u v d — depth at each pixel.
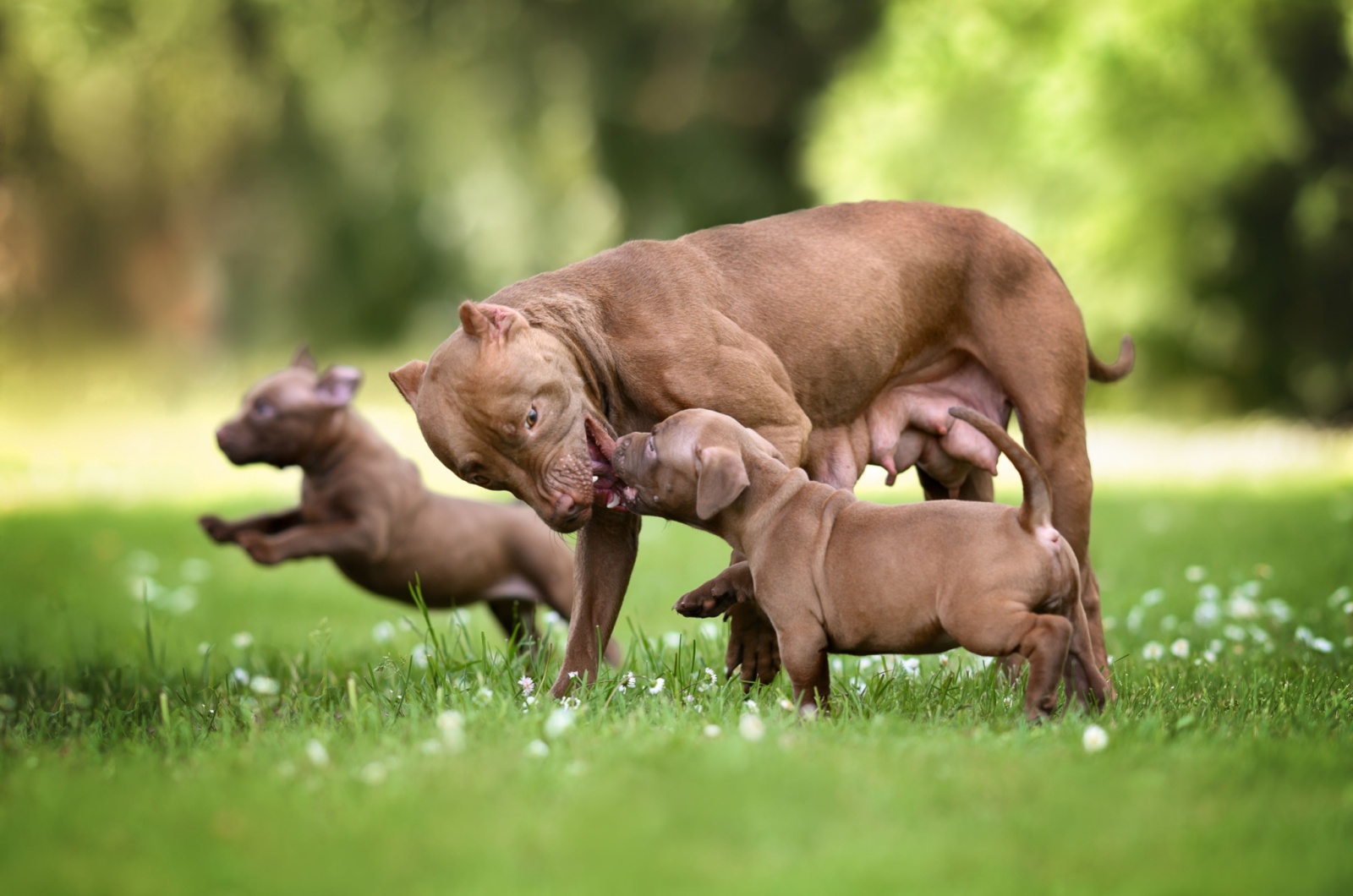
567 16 48.22
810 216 8.92
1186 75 30.50
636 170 47.78
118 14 42.00
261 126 49.69
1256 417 35.06
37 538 18.45
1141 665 9.80
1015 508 7.11
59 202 47.66
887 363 8.81
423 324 56.03
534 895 4.61
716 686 7.91
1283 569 14.15
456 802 5.37
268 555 11.05
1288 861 4.82
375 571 11.63
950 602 7.01
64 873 4.82
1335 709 7.40
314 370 11.99
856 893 4.57
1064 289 9.16
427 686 7.91
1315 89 30.62
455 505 11.65
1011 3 34.03
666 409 7.97
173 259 50.97
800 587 7.43
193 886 4.70
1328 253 32.31
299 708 7.97
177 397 44.06
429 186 52.25
